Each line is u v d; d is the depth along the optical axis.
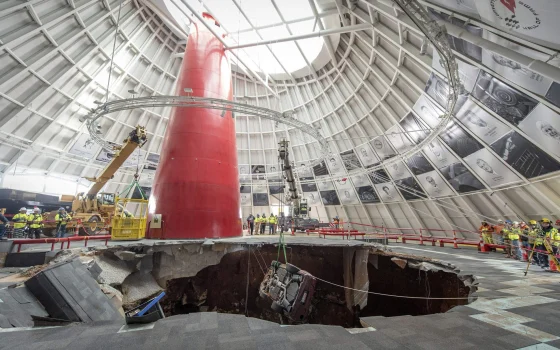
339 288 10.65
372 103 16.78
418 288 8.43
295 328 2.91
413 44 11.23
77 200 12.85
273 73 20.69
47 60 12.96
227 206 11.63
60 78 13.74
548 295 4.49
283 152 12.83
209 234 10.74
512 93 8.52
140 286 7.82
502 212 12.45
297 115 22.44
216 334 2.73
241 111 11.11
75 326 2.98
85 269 5.18
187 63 13.12
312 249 10.62
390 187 17.78
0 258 6.73
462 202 13.98
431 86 11.53
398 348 2.45
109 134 18.06
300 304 6.03
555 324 3.13
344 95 18.69
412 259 8.01
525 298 4.31
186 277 9.73
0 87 11.88
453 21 7.76
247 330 2.84
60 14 12.12
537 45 6.21
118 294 5.92
